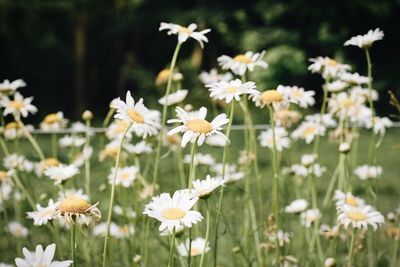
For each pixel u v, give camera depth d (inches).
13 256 51.4
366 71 224.4
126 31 254.7
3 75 234.7
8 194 57.7
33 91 239.3
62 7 231.0
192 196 37.1
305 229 51.7
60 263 34.4
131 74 243.9
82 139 59.1
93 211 36.8
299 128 56.2
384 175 88.4
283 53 205.3
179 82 52.4
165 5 254.5
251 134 49.7
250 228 52.1
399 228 52.7
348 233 50.4
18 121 52.2
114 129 55.6
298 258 49.6
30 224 56.0
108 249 48.1
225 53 247.6
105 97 264.2
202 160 57.0
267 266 50.1
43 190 60.2
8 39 230.5
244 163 56.0
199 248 43.8
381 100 216.7
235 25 238.8
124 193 52.8
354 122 56.4
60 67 243.0
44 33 235.8
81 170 65.9
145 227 49.7
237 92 40.8
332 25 224.2
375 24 227.0
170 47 258.1
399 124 57.3
